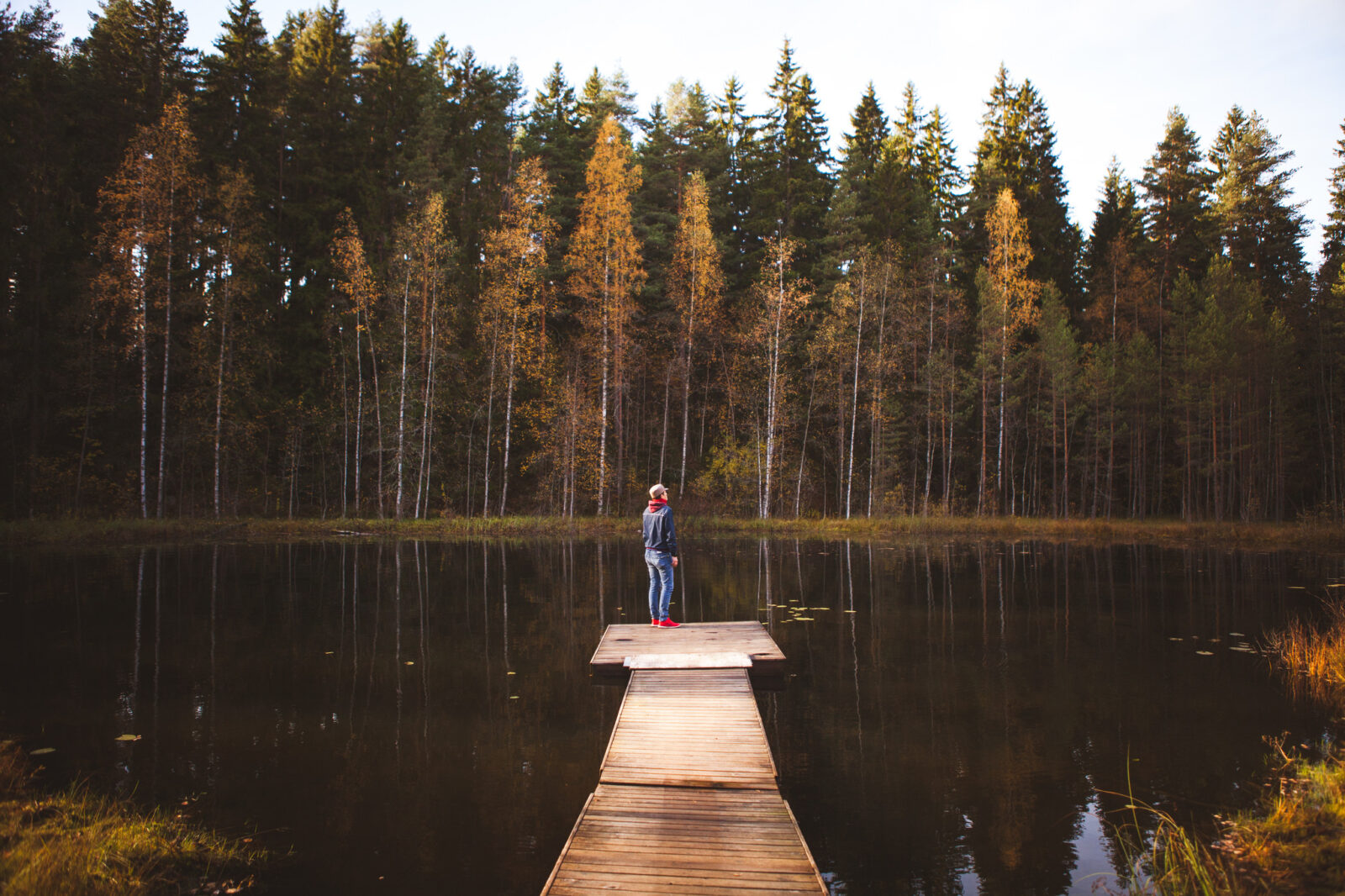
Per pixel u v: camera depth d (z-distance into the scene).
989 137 41.62
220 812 5.20
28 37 25.53
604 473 28.89
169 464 27.52
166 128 24.91
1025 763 6.21
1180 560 20.27
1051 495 36.81
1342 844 4.45
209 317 26.50
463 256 31.86
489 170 35.09
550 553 21.69
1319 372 33.19
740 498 31.16
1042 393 34.16
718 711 6.86
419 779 5.82
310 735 6.77
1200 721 7.18
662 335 32.09
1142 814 5.27
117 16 30.78
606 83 42.53
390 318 28.95
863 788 5.77
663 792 5.10
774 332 30.17
